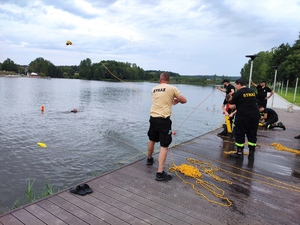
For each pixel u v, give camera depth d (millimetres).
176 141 12188
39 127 13836
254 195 3760
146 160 5145
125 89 61125
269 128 9641
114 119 17891
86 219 2918
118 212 3098
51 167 8031
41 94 37156
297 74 52312
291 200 3639
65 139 11547
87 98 34406
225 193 3785
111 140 11703
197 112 24875
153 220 2949
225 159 5484
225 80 8094
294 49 63812
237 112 5457
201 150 6125
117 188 3785
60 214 3008
